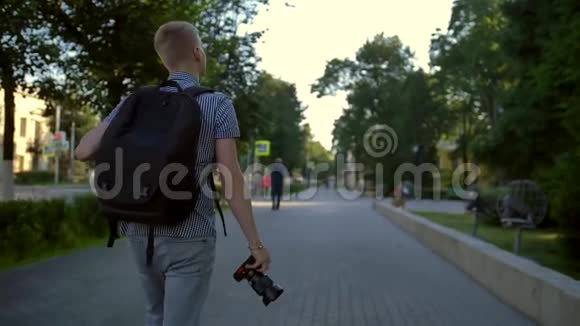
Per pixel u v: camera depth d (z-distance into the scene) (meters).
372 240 15.45
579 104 12.02
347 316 6.90
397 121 61.88
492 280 8.45
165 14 14.88
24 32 12.26
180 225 2.95
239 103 28.05
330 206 33.44
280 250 13.02
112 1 14.08
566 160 11.52
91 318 6.58
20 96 14.23
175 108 2.97
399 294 8.25
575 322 5.42
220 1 19.08
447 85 55.78
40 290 8.05
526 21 18.77
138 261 3.10
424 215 27.11
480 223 20.83
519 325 6.49
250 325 6.45
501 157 21.19
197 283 3.03
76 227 13.42
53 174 59.41
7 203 11.14
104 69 15.22
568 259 11.33
